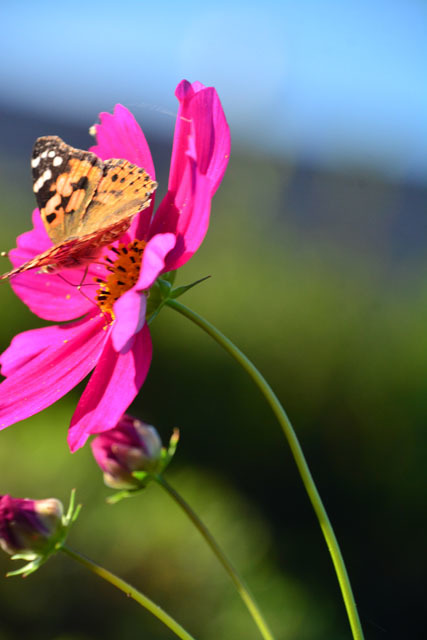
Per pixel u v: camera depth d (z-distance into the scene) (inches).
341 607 36.0
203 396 44.6
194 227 18.6
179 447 43.8
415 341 43.3
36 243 20.5
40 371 19.6
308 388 43.2
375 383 42.3
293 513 41.7
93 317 19.9
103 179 19.2
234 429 43.7
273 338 45.0
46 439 35.6
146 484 19.7
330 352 43.5
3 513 19.2
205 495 34.5
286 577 35.0
